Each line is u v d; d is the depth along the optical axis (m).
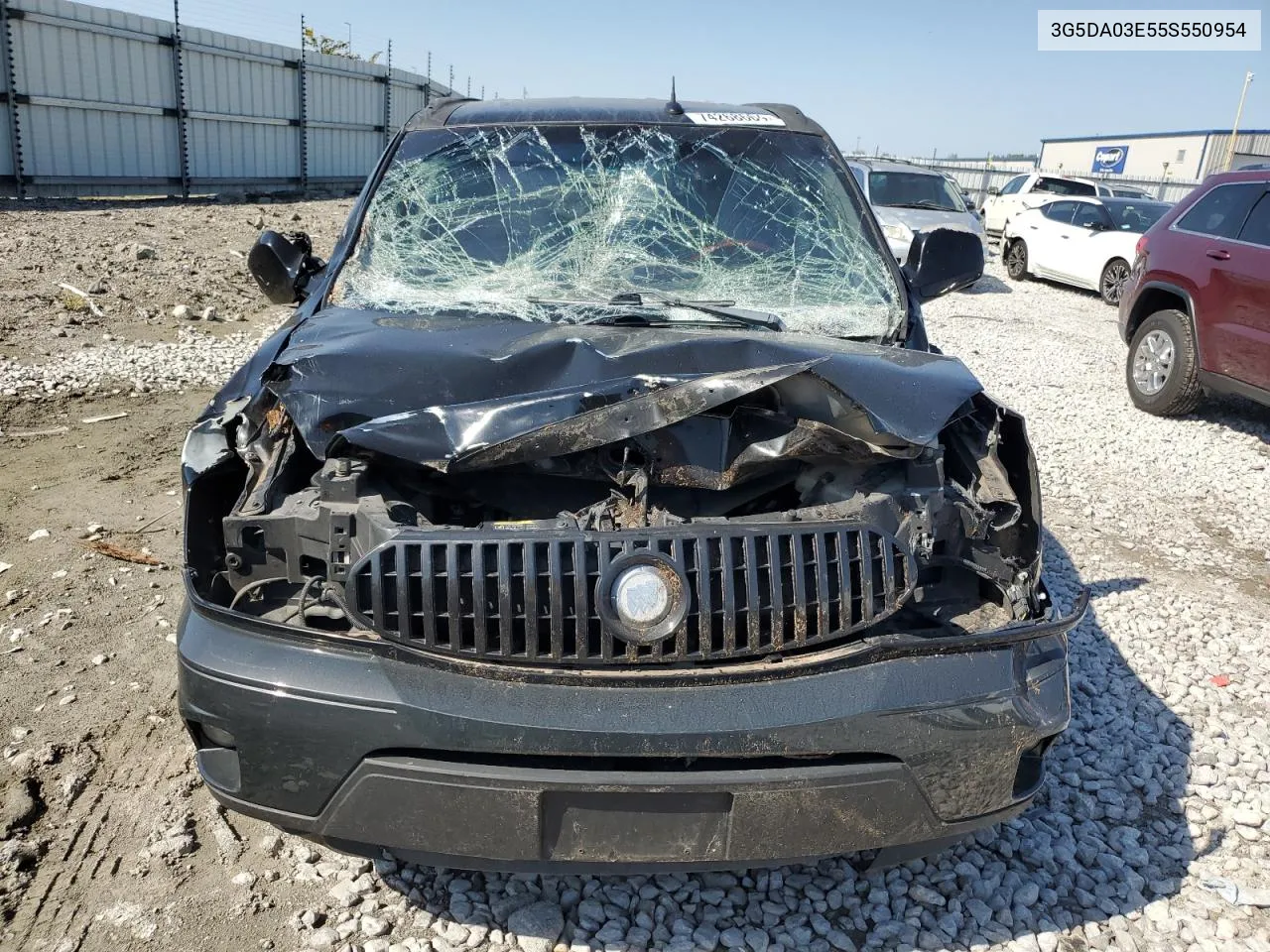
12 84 14.73
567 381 2.58
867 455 2.54
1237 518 6.22
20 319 8.80
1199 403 8.34
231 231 14.47
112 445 6.19
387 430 2.37
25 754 3.19
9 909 2.60
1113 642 4.45
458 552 2.19
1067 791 3.36
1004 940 2.70
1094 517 6.09
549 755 2.17
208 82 18.48
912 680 2.28
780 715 2.18
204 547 2.62
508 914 2.68
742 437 2.52
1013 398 8.77
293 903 2.67
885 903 2.81
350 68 22.64
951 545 2.63
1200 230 8.00
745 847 2.22
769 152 3.87
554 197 3.63
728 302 3.32
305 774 2.21
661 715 2.15
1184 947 2.70
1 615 4.08
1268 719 3.88
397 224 3.54
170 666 3.77
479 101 4.25
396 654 2.19
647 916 2.71
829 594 2.29
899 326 3.36
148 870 2.76
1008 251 17.31
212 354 8.42
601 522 2.37
